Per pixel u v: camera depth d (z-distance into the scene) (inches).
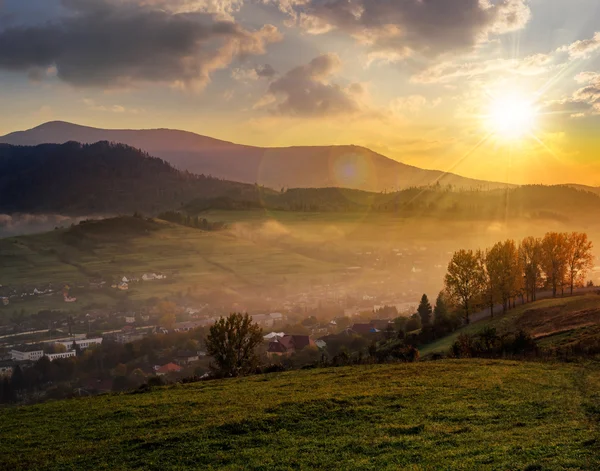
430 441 984.9
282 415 1214.3
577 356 1809.8
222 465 947.3
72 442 1149.7
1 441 1187.9
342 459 932.0
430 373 1633.9
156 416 1309.1
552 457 850.8
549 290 4505.4
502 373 1576.0
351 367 1914.4
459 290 3735.2
